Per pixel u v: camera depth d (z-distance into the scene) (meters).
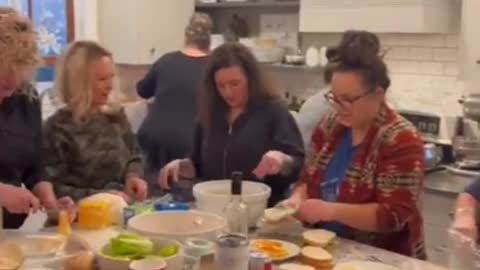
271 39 4.56
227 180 2.38
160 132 3.78
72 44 2.63
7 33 1.99
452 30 3.69
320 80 4.48
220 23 5.04
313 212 1.98
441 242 3.27
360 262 1.77
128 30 4.78
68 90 2.56
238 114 2.52
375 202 1.98
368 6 3.71
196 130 2.65
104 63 2.59
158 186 2.65
